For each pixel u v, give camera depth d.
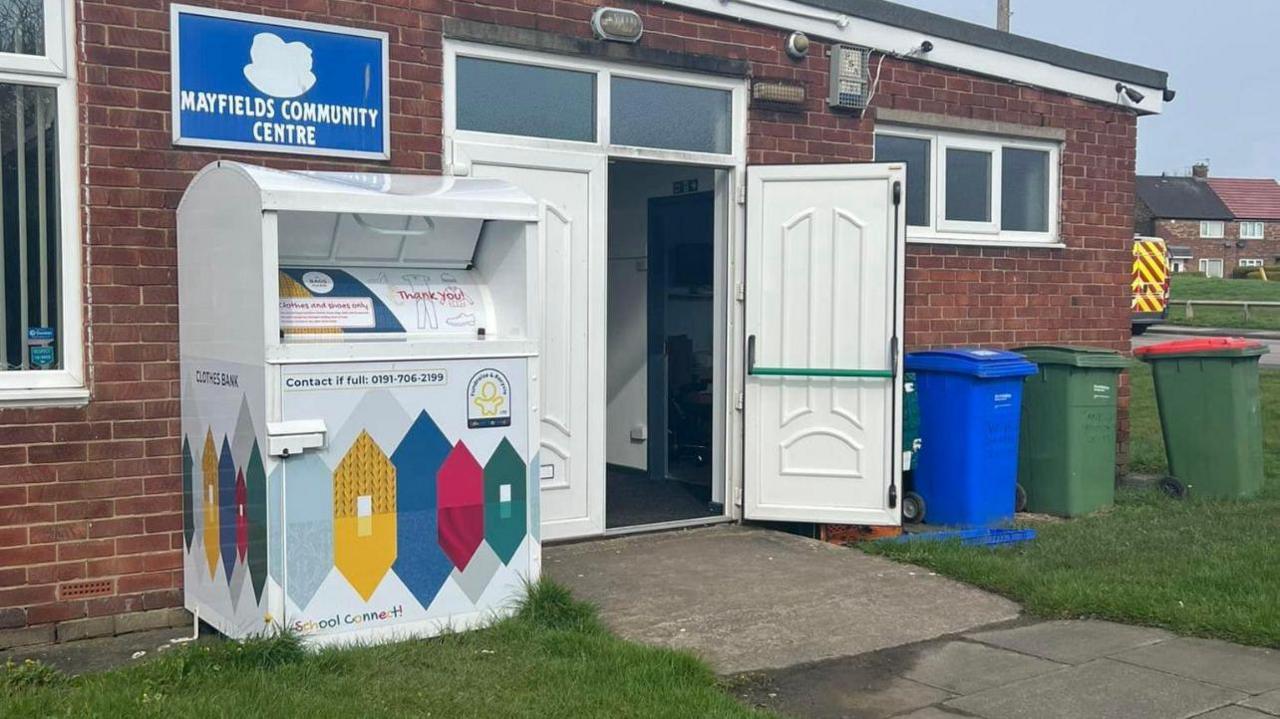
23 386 5.76
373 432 5.26
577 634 5.47
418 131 6.77
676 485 9.41
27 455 5.71
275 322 5.04
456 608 5.52
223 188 5.37
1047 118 9.88
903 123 9.07
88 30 5.83
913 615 6.21
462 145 6.90
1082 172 10.16
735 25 8.05
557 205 7.33
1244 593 6.36
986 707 4.95
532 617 5.65
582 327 7.46
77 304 5.86
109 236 5.89
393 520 5.32
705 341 9.33
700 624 5.98
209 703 4.50
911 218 9.30
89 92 5.83
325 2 6.43
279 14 6.29
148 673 4.84
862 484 7.93
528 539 5.73
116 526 5.91
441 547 5.46
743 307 8.16
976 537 7.76
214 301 5.50
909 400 8.31
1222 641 5.80
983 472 8.29
